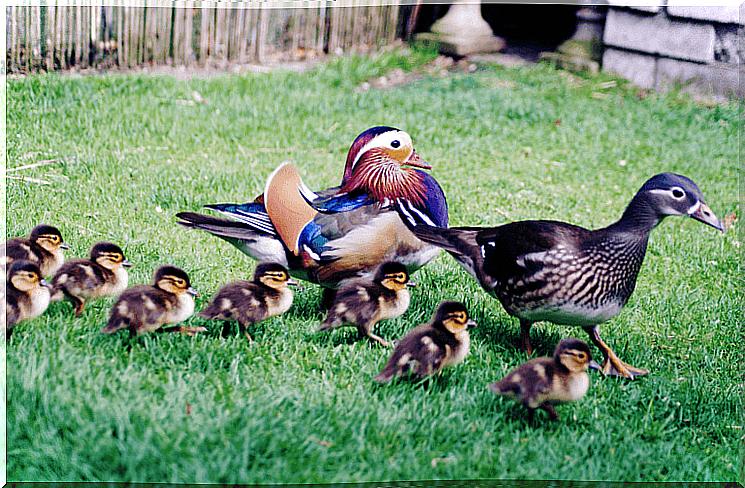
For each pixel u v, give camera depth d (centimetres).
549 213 288
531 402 215
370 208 235
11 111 315
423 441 213
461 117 353
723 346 241
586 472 211
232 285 230
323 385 221
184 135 316
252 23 408
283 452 209
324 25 427
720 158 325
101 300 237
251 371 223
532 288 224
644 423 221
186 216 235
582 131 346
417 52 429
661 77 390
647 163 321
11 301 223
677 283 261
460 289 252
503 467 210
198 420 210
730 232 285
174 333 229
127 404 211
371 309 229
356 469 208
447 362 221
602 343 232
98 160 294
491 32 439
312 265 235
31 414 212
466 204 289
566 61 415
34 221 264
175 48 395
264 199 234
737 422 225
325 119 340
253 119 332
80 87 339
